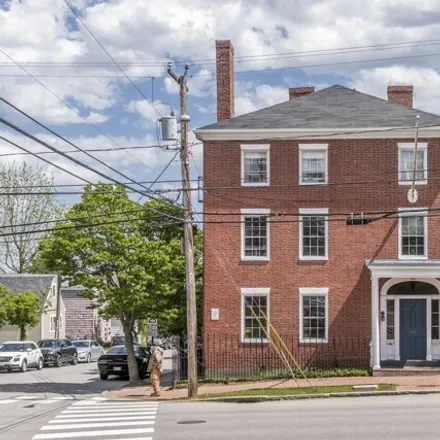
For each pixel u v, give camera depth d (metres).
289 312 36.41
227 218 36.84
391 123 36.69
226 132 36.72
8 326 74.75
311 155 36.91
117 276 37.31
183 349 36.84
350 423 20.67
